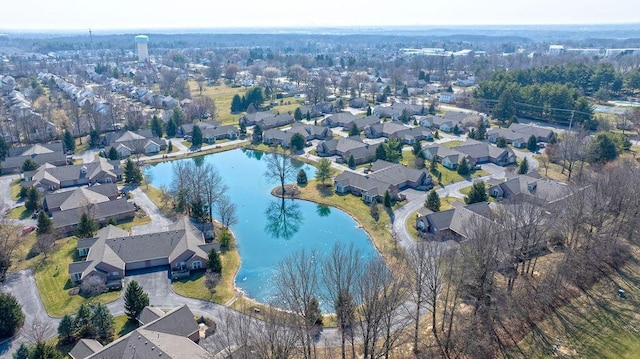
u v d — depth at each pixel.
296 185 114.19
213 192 96.50
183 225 81.69
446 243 71.50
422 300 56.34
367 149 129.50
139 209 96.62
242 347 46.50
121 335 57.97
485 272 56.41
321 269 70.12
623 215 76.50
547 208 76.44
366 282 51.59
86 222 81.88
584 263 68.62
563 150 114.06
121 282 69.38
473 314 58.66
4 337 57.12
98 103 177.62
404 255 72.38
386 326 53.88
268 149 144.00
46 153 125.25
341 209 99.56
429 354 53.88
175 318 55.25
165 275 72.12
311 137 152.25
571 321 58.12
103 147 141.75
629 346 52.84
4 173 119.62
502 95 167.00
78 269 69.31
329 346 55.97
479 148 127.81
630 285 65.38
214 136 153.38
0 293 59.75
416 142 132.62
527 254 68.69
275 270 75.94
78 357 50.88
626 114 151.62
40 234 80.94
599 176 82.25
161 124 158.25
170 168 129.12
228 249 81.94
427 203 92.25
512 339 55.34
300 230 91.00
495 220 69.94
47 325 58.66
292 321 52.91
